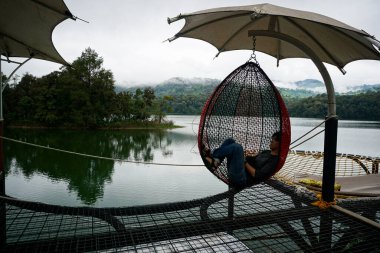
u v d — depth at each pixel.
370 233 2.88
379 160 6.02
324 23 2.59
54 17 3.35
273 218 3.21
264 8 2.69
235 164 3.28
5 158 21.94
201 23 3.85
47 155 23.77
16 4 3.26
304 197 3.83
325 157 3.48
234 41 4.42
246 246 2.85
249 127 4.09
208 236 2.89
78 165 19.45
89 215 3.20
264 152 3.60
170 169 17.55
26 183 14.18
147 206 3.57
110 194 11.80
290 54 4.62
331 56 3.96
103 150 27.25
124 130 50.91
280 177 4.88
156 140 36.25
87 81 51.28
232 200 3.85
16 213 3.14
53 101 47.97
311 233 3.02
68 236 2.76
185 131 50.44
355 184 4.76
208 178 14.66
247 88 3.84
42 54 4.81
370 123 79.88
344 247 2.80
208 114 3.60
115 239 2.74
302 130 47.25
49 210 3.27
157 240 2.75
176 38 4.11
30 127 49.28
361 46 3.35
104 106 51.50
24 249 2.55
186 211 3.51
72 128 49.72
